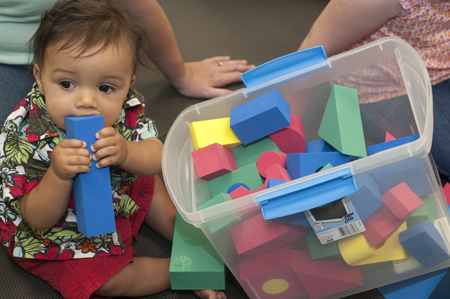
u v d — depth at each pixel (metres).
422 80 0.88
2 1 0.98
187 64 1.34
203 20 1.51
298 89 1.04
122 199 0.97
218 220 0.83
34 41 0.87
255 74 1.03
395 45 0.97
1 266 1.02
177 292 1.01
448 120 1.05
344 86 1.03
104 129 0.82
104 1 0.89
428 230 0.88
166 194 1.08
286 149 1.02
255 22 1.50
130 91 0.98
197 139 1.00
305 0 1.55
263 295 0.95
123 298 1.00
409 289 0.97
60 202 0.86
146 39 1.10
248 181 0.98
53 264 0.95
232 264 0.89
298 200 0.80
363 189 0.82
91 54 0.81
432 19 0.99
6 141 0.89
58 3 0.88
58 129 0.89
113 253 0.95
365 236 0.87
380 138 1.06
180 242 0.98
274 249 0.88
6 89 1.04
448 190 1.03
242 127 0.98
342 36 1.09
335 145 0.96
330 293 0.96
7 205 0.89
